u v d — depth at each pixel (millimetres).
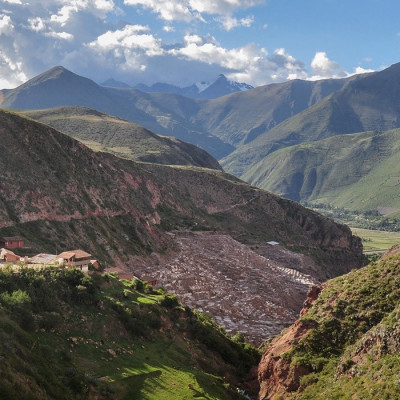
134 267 142875
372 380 52000
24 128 150000
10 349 50312
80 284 75750
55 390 50156
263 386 69562
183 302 130125
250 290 150375
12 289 65688
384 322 58438
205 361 77250
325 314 69562
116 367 63500
